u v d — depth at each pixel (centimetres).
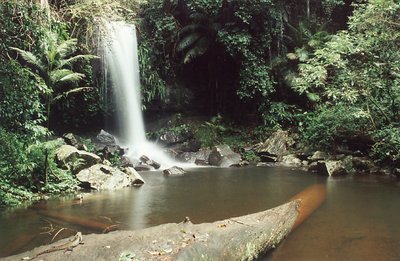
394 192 805
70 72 869
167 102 1642
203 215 635
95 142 1323
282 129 1533
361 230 546
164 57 1645
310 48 1555
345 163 1097
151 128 1609
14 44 930
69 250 401
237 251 429
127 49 1538
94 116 1488
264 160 1344
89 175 890
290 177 1020
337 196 769
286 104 1566
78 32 1277
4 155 795
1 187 736
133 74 1567
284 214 555
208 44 1595
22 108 880
